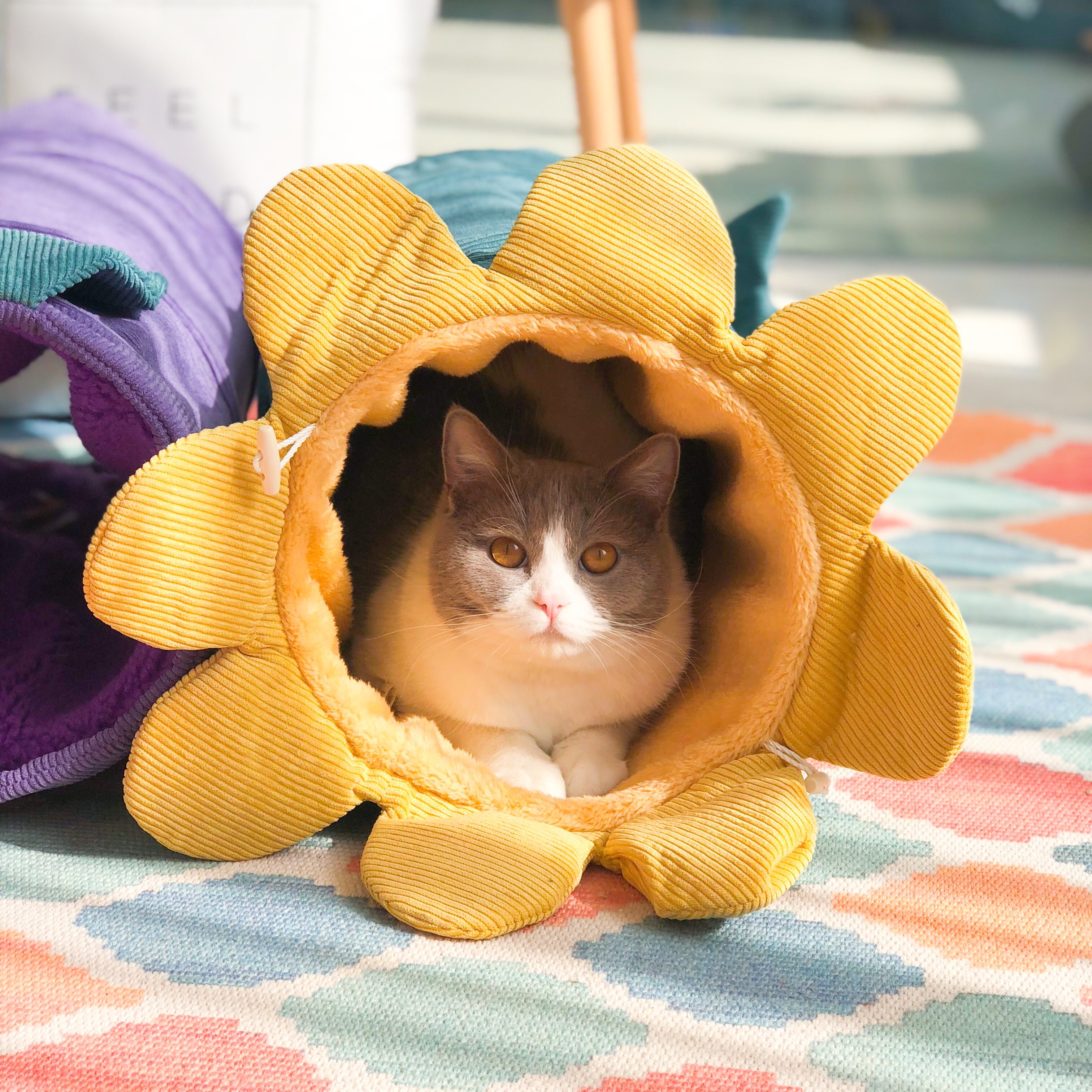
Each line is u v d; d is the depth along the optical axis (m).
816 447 1.18
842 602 1.19
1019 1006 1.12
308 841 1.21
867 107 3.57
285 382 1.19
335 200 1.19
